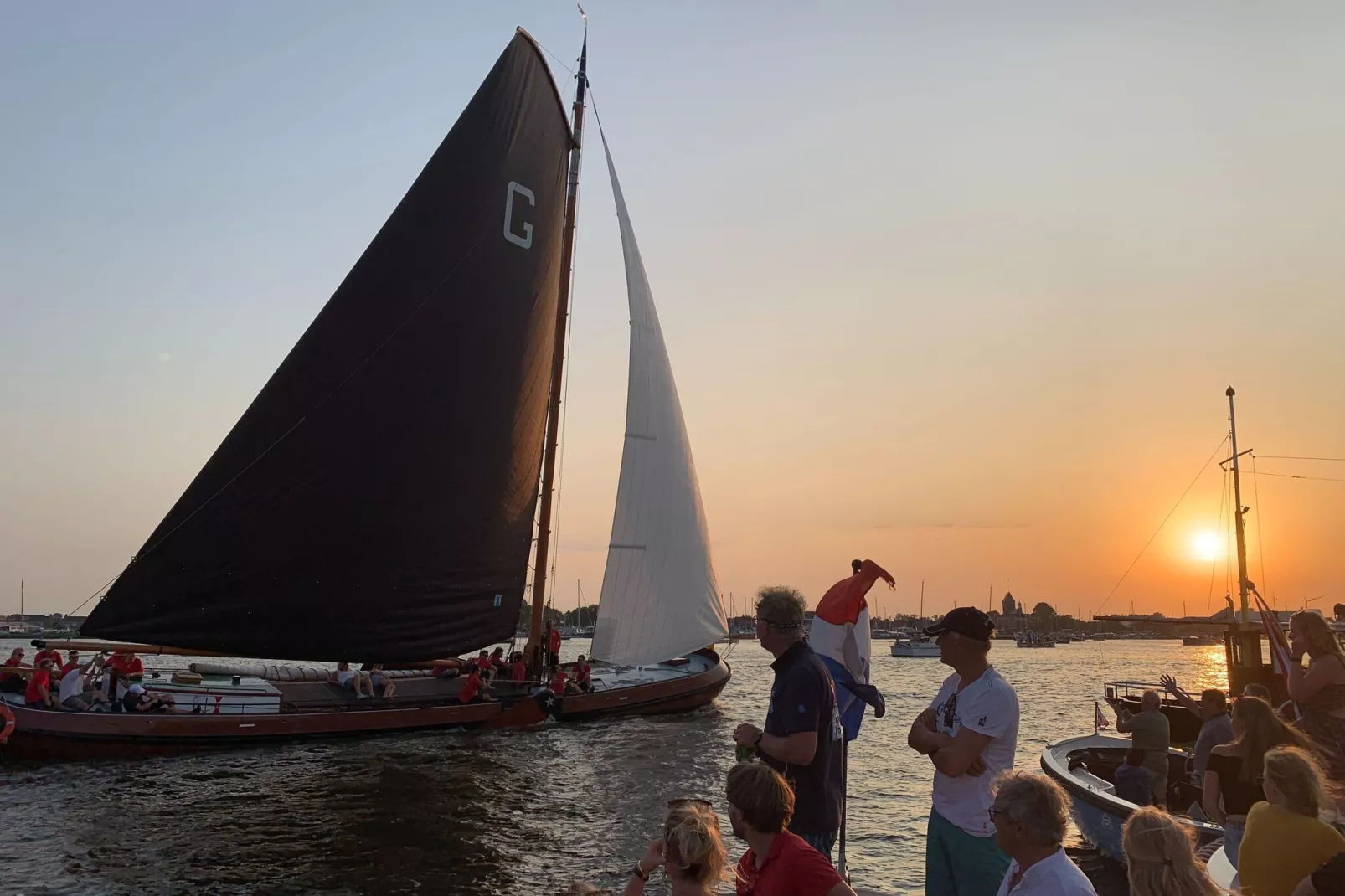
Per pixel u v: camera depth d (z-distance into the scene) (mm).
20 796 19641
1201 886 5285
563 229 34750
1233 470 36906
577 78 35531
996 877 6117
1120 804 13445
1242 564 36594
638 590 32281
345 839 16828
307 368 26891
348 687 28875
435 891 14141
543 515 34062
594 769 23938
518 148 32000
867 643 7324
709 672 37688
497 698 30047
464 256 30094
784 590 6535
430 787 21078
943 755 6227
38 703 23125
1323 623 8945
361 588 28047
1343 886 5324
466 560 30391
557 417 34281
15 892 13961
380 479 28234
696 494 33875
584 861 15766
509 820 18422
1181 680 78875
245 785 20844
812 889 5328
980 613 6375
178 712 24203
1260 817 6488
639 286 32938
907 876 15781
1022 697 56188
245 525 26125
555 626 35688
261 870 15047
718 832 5906
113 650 24734
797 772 6371
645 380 32719
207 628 25797
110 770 22047
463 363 30062
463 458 30109
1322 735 8773
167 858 15617
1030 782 5148
